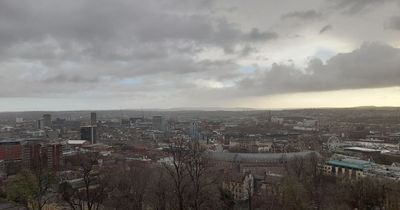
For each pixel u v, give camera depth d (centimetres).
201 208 14738
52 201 15812
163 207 15250
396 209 19775
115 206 16775
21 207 15125
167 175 18475
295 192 19125
